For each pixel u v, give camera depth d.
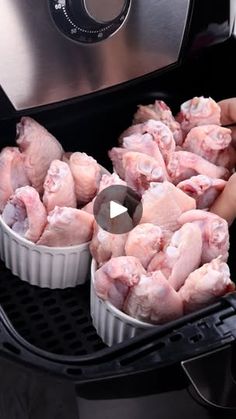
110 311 0.52
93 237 0.55
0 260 0.61
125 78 0.61
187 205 0.57
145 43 0.59
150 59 0.61
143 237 0.53
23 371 0.45
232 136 0.66
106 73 0.59
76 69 0.57
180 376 0.45
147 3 0.56
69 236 0.56
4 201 0.58
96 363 0.44
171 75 0.68
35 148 0.59
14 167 0.58
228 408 0.47
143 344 0.45
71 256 0.57
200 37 0.62
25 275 0.59
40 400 0.47
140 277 0.51
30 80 0.56
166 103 0.70
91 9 0.53
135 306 0.51
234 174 0.60
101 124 0.68
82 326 0.56
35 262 0.57
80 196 0.59
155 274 0.50
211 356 0.45
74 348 0.54
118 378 0.44
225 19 0.62
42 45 0.54
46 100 0.58
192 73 0.68
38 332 0.55
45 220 0.56
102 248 0.54
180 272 0.53
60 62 0.56
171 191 0.56
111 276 0.51
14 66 0.54
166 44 0.60
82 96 0.60
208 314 0.47
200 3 0.60
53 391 0.45
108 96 0.66
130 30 0.57
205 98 0.65
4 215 0.57
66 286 0.59
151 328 0.48
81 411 0.46
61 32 0.54
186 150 0.64
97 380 0.43
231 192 0.59
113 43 0.57
